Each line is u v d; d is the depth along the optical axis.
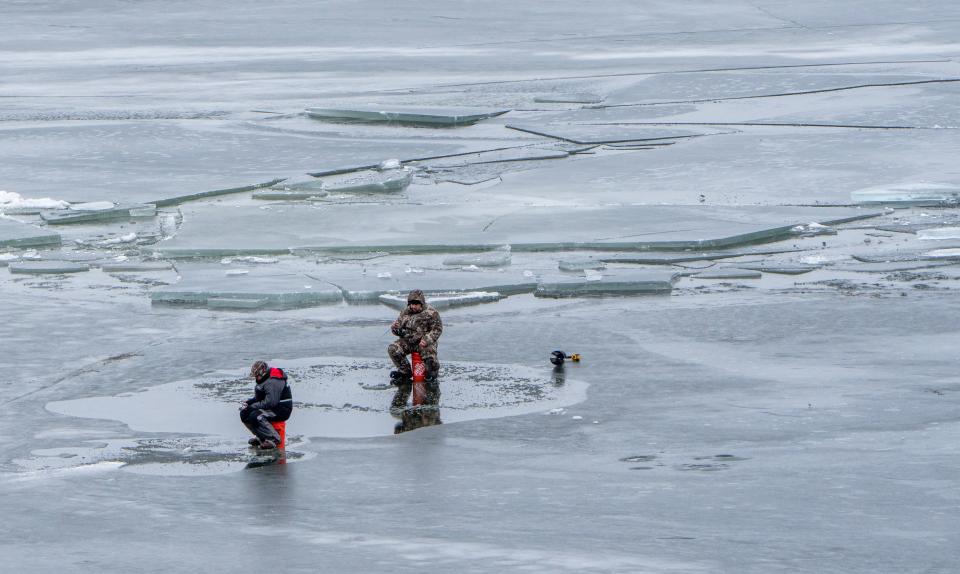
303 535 32.44
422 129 173.88
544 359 60.84
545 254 92.94
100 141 160.62
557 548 29.94
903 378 55.38
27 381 57.78
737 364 59.12
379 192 123.25
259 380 46.03
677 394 53.31
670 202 114.50
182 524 34.34
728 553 28.94
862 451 42.44
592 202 115.06
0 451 46.16
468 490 38.47
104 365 60.84
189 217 108.25
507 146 154.25
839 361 59.31
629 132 161.62
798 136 153.50
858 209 109.06
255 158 146.75
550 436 46.81
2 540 32.69
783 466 40.34
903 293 76.44
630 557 28.66
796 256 90.75
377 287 78.44
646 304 75.00
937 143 144.62
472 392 54.41
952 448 42.44
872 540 30.17
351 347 64.19
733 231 97.19
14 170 138.75
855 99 191.25
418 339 56.50
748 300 75.50
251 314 73.75
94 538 32.69
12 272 88.50
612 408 51.09
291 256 93.06
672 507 35.03
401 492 38.56
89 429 49.25
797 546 29.64
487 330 67.94
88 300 78.31
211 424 49.69
